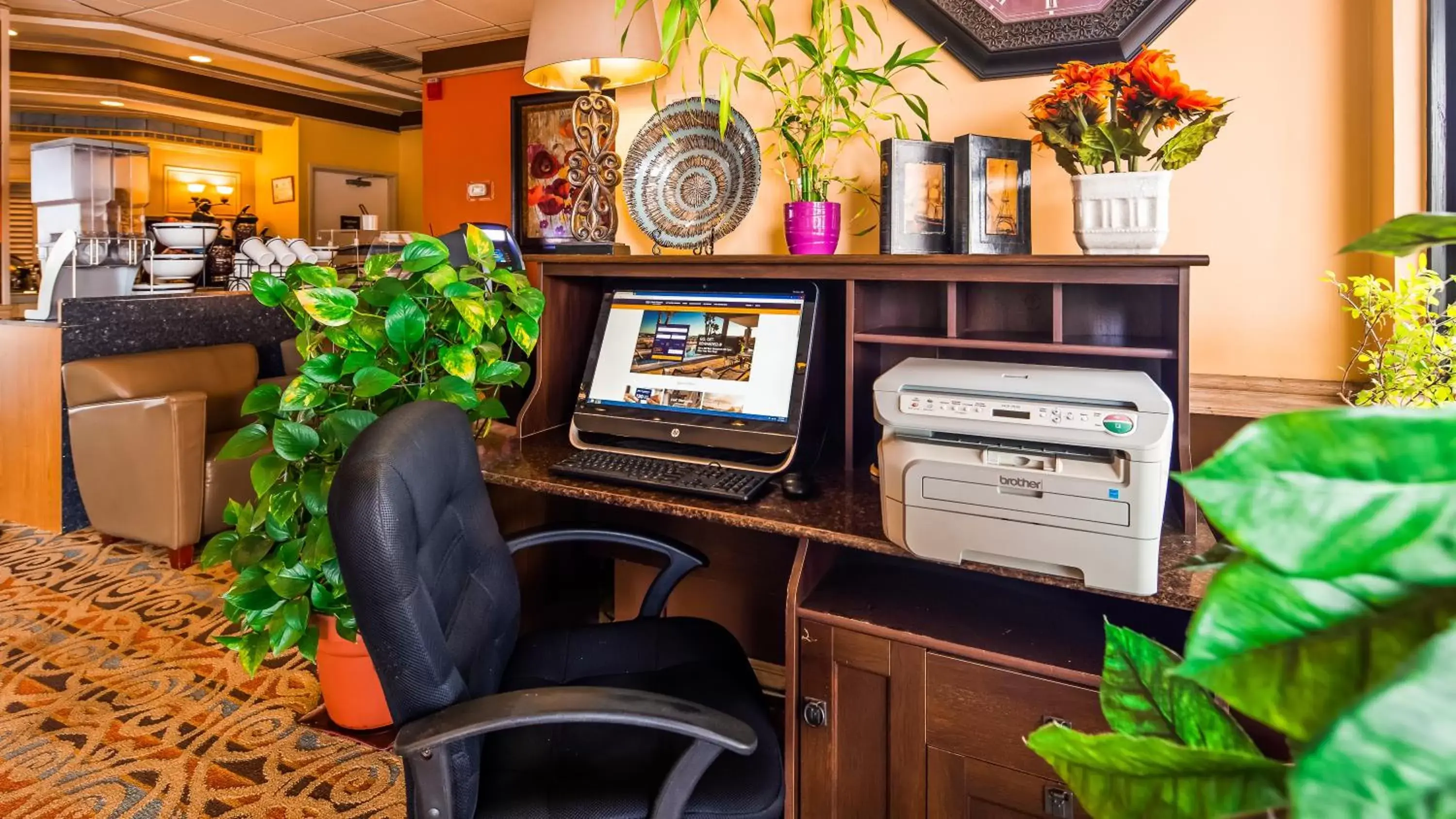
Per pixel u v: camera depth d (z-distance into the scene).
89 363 3.46
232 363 3.93
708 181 2.07
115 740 2.08
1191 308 1.68
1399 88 1.43
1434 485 0.28
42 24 5.88
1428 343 1.32
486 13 5.53
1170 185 1.57
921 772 1.34
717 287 1.99
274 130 9.34
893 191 1.67
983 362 1.42
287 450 1.78
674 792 1.09
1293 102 1.57
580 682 1.48
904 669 1.34
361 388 1.75
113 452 3.40
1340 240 1.56
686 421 1.89
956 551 1.24
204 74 7.77
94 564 3.37
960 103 1.83
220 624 2.80
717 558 2.30
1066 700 1.23
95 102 8.05
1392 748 0.23
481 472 1.57
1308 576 0.29
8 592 3.06
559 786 1.17
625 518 2.38
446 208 6.52
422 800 1.05
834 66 1.78
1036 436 1.18
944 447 1.26
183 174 9.41
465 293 1.83
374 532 1.04
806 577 1.46
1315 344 1.59
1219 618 0.32
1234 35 1.60
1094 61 1.70
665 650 1.56
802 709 1.43
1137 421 1.12
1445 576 0.27
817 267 1.71
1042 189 1.77
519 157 5.98
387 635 1.05
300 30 5.98
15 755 2.02
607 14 1.95
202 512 3.37
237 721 2.18
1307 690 0.31
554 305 2.13
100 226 3.75
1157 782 0.35
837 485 1.69
